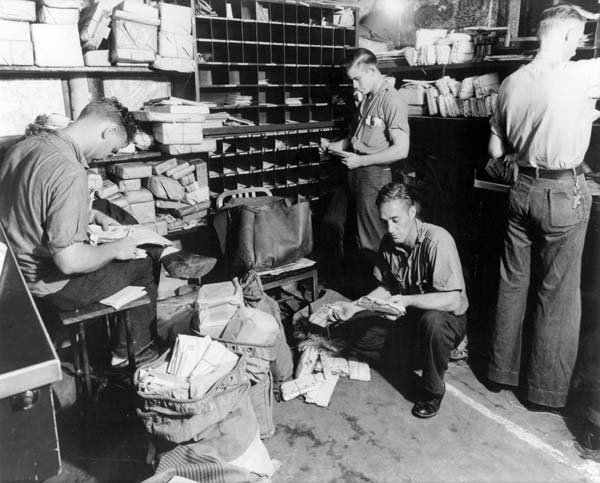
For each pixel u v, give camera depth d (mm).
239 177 4484
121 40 3357
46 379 1064
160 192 3674
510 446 2402
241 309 2396
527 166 2473
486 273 3344
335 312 2699
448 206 3939
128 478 2229
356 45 4855
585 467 2262
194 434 1835
